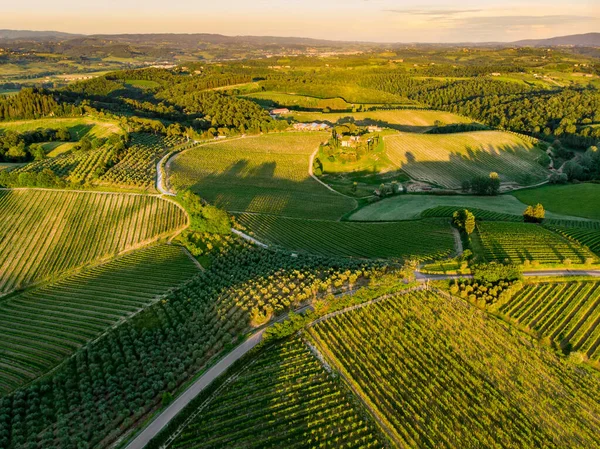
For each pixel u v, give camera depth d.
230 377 62.81
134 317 78.38
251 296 80.56
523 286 80.50
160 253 102.19
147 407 58.09
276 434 54.25
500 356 65.44
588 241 97.44
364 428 54.66
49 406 60.12
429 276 86.31
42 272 95.38
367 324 72.50
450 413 56.62
